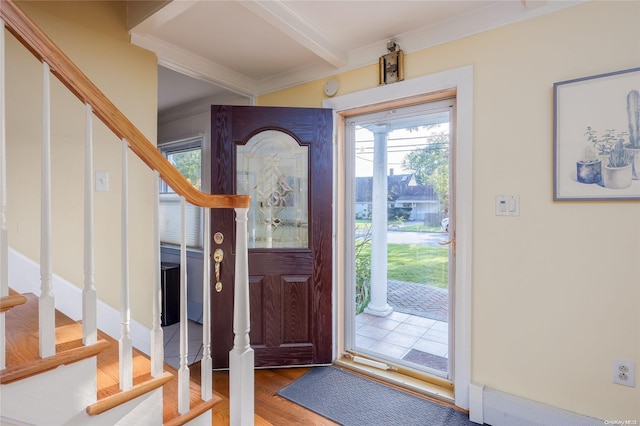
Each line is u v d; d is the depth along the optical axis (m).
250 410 1.42
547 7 1.61
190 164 3.64
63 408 0.95
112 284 1.92
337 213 2.49
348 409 1.86
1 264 0.85
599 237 1.50
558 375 1.60
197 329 3.14
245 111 2.33
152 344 1.16
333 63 2.29
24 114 1.61
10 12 0.83
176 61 2.27
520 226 1.70
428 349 2.22
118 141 1.94
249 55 2.37
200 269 3.40
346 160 2.56
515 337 1.72
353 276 2.55
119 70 1.96
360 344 2.51
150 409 1.14
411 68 2.05
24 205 1.62
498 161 1.76
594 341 1.52
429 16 1.86
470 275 1.84
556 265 1.61
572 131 1.55
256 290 2.34
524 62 1.68
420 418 1.79
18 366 0.86
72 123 1.77
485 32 1.80
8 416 0.86
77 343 1.01
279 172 2.41
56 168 1.72
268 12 1.70
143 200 2.06
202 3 1.76
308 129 2.38
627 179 1.44
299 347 2.37
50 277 0.93
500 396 1.71
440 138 2.16
